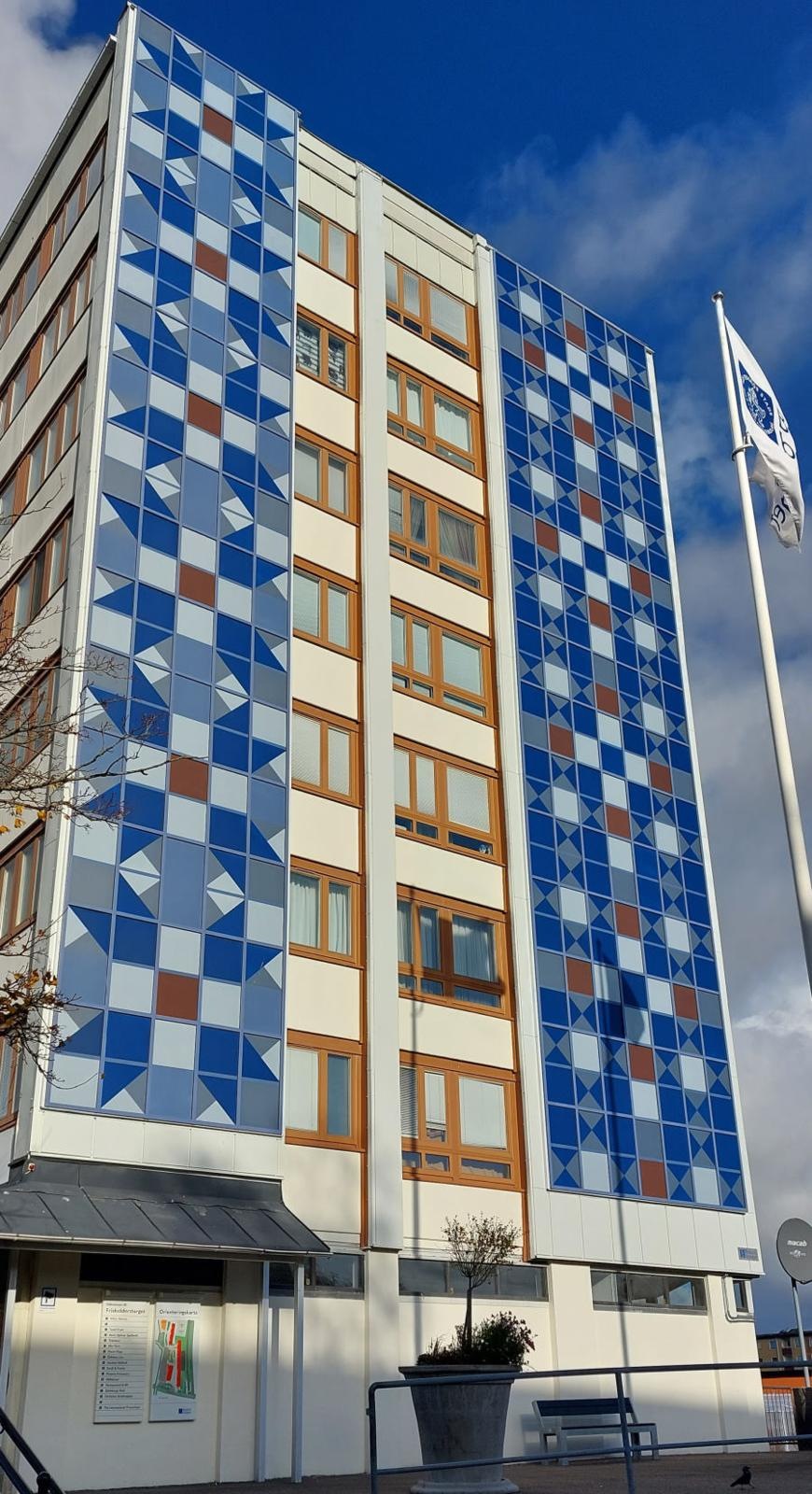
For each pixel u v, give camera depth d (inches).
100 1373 754.8
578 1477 715.4
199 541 997.8
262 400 1093.1
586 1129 1074.7
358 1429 856.3
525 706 1200.2
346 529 1143.6
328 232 1257.4
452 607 1197.1
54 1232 714.8
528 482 1311.5
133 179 1078.4
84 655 898.1
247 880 923.4
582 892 1167.0
